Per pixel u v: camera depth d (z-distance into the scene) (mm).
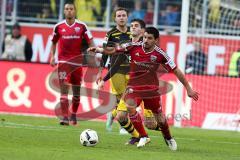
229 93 52500
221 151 34438
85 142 32469
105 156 28625
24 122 45094
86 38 46062
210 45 58938
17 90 54000
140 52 32094
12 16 64250
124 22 40938
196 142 38969
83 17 64250
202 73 56781
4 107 54125
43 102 53375
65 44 45656
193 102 52250
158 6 63562
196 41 58812
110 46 35281
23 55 60688
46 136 36312
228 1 59500
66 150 30172
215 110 52500
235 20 59188
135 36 37594
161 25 63656
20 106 53844
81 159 27188
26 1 64250
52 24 64125
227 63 58656
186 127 51344
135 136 34625
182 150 33500
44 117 51219
